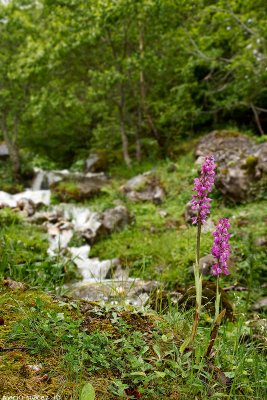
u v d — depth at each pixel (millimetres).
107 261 7156
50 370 2381
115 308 3221
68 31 13336
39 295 3289
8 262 4492
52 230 8641
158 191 10438
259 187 8641
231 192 8781
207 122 14828
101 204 10422
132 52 14750
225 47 14195
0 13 14609
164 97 16125
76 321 2842
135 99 15523
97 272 6691
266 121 13594
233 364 2789
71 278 5586
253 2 11906
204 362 2668
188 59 14188
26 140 18328
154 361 2641
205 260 6215
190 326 3145
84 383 2340
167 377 2545
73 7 13664
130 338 2820
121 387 2303
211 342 2613
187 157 11867
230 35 12953
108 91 14578
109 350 2615
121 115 14688
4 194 11844
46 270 4777
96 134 16953
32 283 3814
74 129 18234
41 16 15984
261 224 7430
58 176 13375
